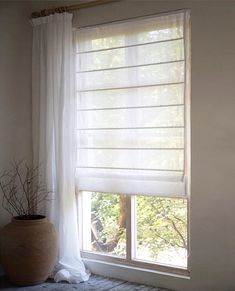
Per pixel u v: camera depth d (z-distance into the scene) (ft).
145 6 10.88
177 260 10.89
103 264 11.78
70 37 11.84
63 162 11.76
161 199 11.10
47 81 12.07
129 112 11.07
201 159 10.11
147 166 10.84
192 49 10.19
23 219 11.67
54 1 12.36
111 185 11.49
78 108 11.93
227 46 9.76
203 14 10.05
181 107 10.34
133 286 10.98
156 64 10.67
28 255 10.82
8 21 12.48
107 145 11.44
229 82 9.75
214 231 9.98
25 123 12.76
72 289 10.82
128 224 11.47
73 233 11.73
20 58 12.73
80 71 11.90
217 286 9.96
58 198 11.84
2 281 11.57
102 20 11.55
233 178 9.71
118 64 11.28
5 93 12.44
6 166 12.46
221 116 9.85
